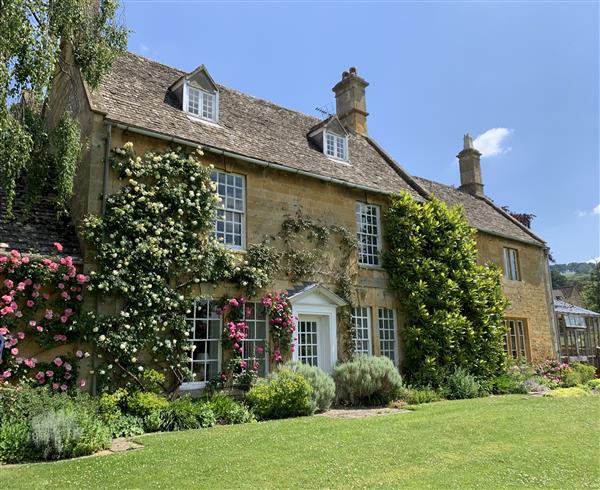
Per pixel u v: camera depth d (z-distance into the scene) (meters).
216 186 11.48
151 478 5.40
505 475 5.64
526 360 19.42
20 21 7.52
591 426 8.42
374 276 14.71
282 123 15.41
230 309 11.20
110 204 9.88
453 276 15.52
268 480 5.36
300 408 10.28
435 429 8.10
